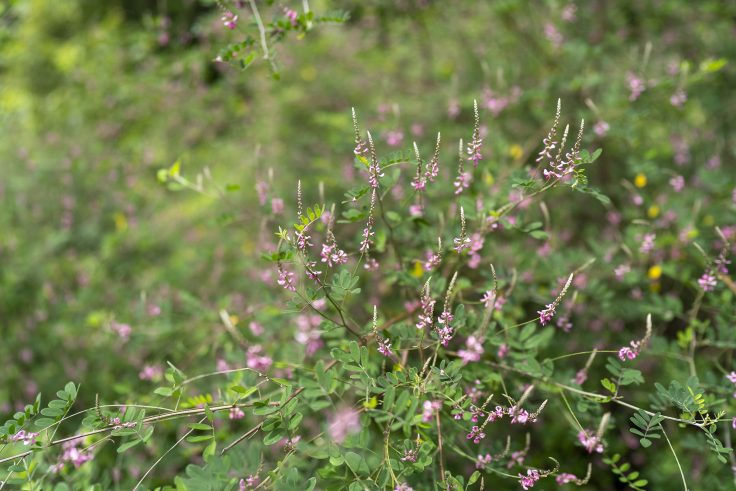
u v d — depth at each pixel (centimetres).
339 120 396
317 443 185
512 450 210
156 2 758
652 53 383
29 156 487
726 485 225
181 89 504
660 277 305
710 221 282
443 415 195
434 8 437
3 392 329
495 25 423
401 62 484
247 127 515
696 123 371
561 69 364
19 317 378
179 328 276
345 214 183
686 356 228
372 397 174
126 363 327
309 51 500
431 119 409
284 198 408
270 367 213
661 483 278
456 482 161
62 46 693
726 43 374
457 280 210
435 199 283
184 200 486
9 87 693
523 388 202
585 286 255
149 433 158
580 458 301
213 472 151
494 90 364
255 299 329
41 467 187
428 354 208
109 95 536
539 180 190
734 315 216
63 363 340
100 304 385
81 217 466
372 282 309
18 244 415
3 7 575
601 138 306
